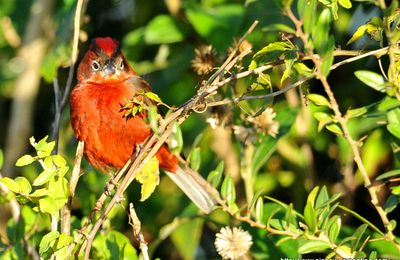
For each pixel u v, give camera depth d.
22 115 15.38
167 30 13.05
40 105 15.80
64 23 13.20
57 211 8.68
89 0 14.38
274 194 12.86
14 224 10.23
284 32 9.51
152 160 8.91
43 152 8.69
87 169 12.44
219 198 9.72
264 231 10.63
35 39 15.54
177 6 13.13
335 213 12.17
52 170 8.69
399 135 9.11
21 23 16.00
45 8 15.52
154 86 13.63
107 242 10.38
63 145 13.91
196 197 11.45
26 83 15.45
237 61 9.33
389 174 8.84
